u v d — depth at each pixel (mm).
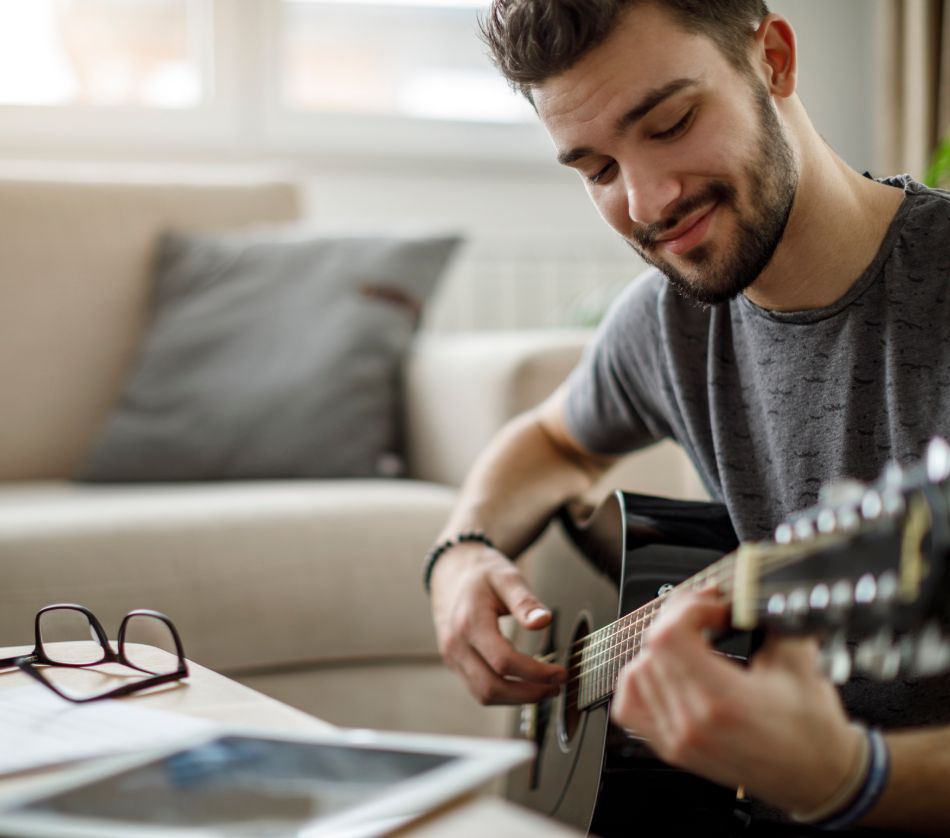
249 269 2041
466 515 1336
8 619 1384
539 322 2914
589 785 1047
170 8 2766
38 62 2693
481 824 521
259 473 1856
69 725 686
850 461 957
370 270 2014
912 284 924
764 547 590
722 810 977
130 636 1028
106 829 504
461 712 1606
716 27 891
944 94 2836
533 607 1125
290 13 2865
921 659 468
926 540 457
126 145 2707
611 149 911
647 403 1244
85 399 2033
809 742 575
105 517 1473
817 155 944
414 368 1962
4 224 2039
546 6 884
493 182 2967
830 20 3158
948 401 890
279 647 1504
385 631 1557
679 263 940
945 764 651
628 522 1108
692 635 565
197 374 1934
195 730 664
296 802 530
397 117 2916
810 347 980
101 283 2076
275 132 2834
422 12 2965
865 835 917
